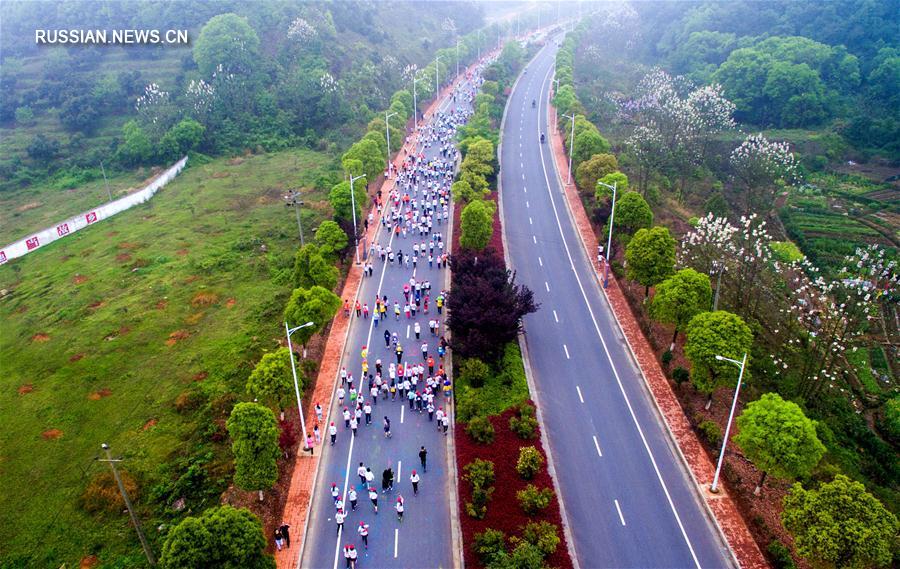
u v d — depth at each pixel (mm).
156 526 30562
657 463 34625
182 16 112500
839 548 25000
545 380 41500
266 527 30453
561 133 91812
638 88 101312
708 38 117562
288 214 67750
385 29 135125
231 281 53406
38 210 73000
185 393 38969
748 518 30547
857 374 44531
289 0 118688
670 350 43312
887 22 105062
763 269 52906
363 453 35188
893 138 85562
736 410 38312
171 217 67750
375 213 67750
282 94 98062
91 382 40625
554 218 66812
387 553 29172
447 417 37656
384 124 84375
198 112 90438
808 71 94500
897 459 36531
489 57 153500
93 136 93000
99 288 52250
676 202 70812
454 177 77312
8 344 45188
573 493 32531
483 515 30203
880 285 54844
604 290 52312
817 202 73562
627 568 28406
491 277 44812
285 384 35312
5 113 95750
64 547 29516
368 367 42438
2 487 32812
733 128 90875
